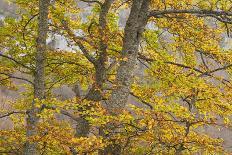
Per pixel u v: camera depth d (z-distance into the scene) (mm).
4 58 16719
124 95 14227
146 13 14344
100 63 16062
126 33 14461
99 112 12266
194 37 15336
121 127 13539
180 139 12805
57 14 16094
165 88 15102
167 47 17141
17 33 16500
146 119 12258
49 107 14469
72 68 17531
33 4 17109
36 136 12828
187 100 15234
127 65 14289
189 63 16469
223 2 15094
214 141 13172
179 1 15383
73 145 12117
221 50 15406
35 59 16375
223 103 14055
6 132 15016
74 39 15492
